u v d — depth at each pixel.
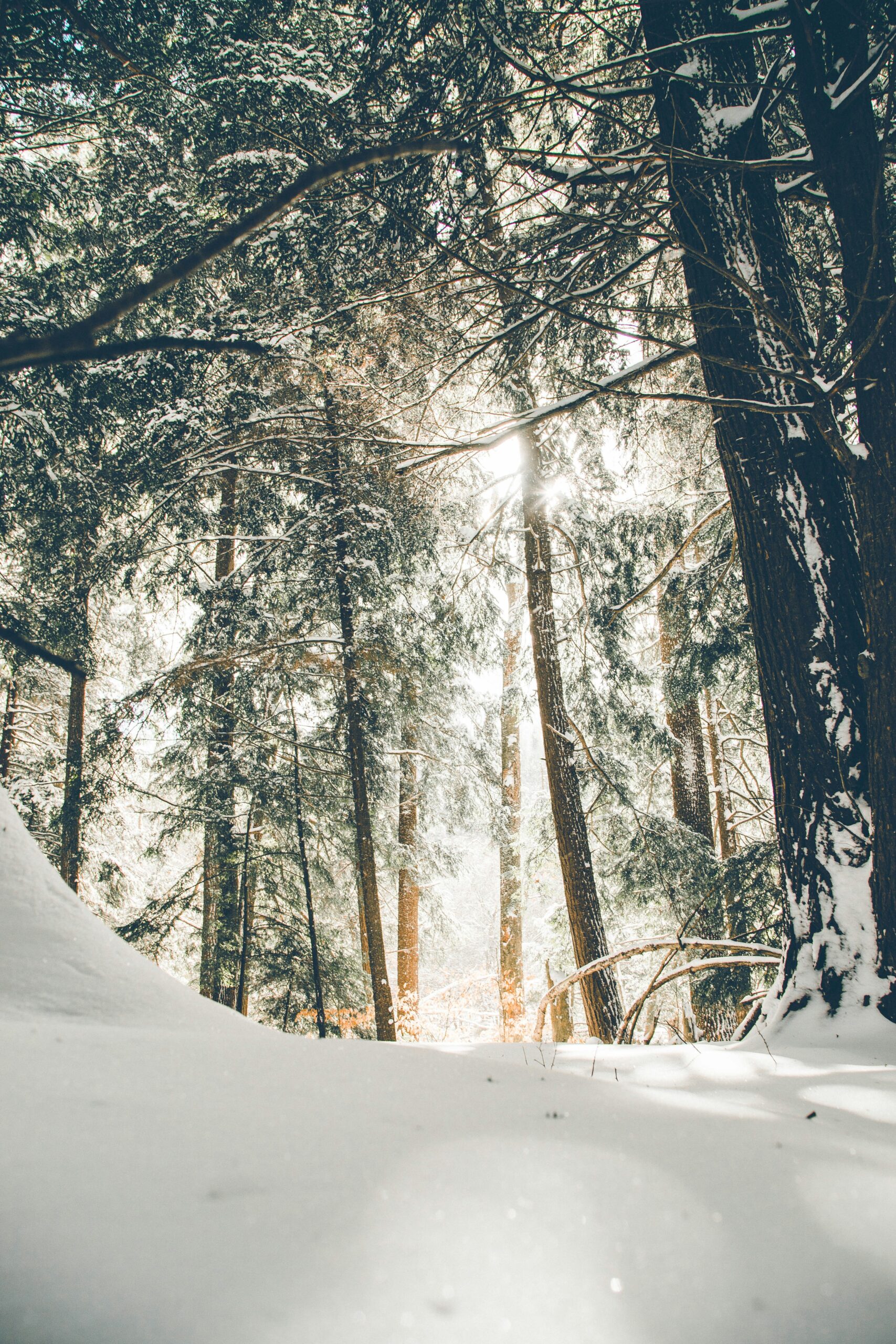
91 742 8.98
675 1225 0.98
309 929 9.77
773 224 4.30
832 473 4.04
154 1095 1.28
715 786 13.75
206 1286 0.71
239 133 5.50
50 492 7.80
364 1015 9.84
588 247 4.82
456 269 5.50
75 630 9.09
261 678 8.86
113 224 8.51
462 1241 0.85
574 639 10.42
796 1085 2.34
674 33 4.46
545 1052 3.09
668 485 10.20
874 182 3.35
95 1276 0.72
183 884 9.92
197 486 8.26
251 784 8.80
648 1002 12.39
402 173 4.87
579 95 4.84
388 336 6.43
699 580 8.47
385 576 8.47
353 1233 0.85
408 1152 1.13
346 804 9.93
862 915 3.53
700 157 3.78
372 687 8.86
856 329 3.54
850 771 3.73
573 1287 0.79
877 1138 1.67
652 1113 1.60
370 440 6.26
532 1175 1.08
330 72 5.61
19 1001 1.96
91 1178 0.92
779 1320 0.79
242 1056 1.64
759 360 4.12
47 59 6.61
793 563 3.98
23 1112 1.12
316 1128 1.20
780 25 3.98
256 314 6.57
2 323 7.15
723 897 9.58
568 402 4.90
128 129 7.66
